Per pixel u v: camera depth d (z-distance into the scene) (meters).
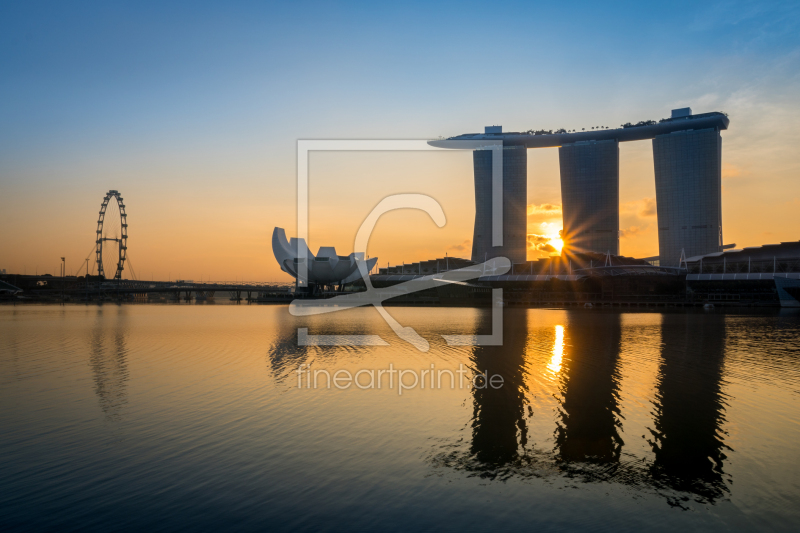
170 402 20.09
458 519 10.75
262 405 19.59
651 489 12.12
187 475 12.91
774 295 119.69
